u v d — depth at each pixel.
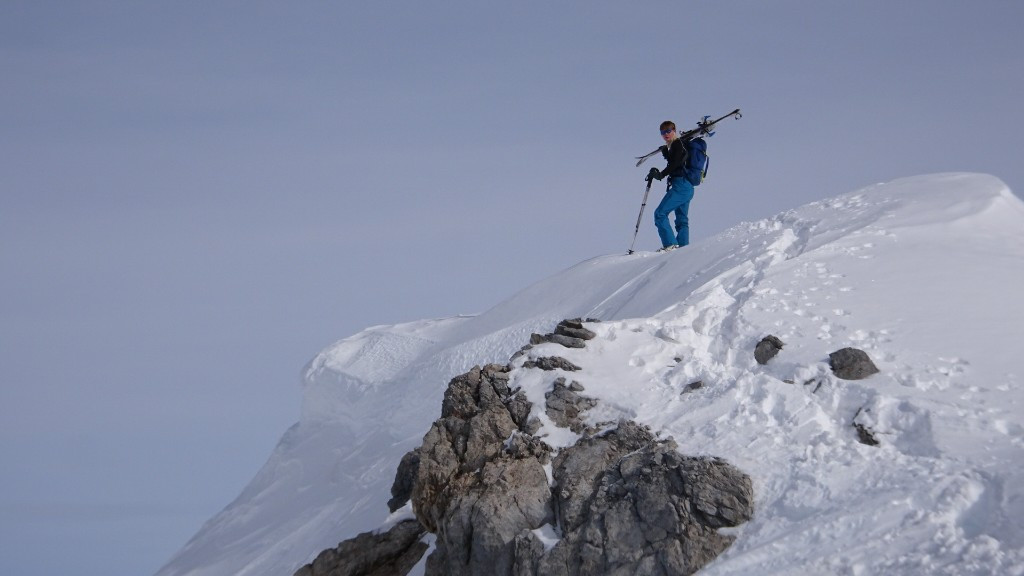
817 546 7.59
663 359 10.34
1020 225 12.57
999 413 8.42
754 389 9.30
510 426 9.93
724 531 8.20
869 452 8.35
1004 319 9.91
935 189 13.98
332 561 10.94
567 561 8.62
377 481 13.20
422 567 10.14
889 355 9.52
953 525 7.38
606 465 9.14
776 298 11.10
